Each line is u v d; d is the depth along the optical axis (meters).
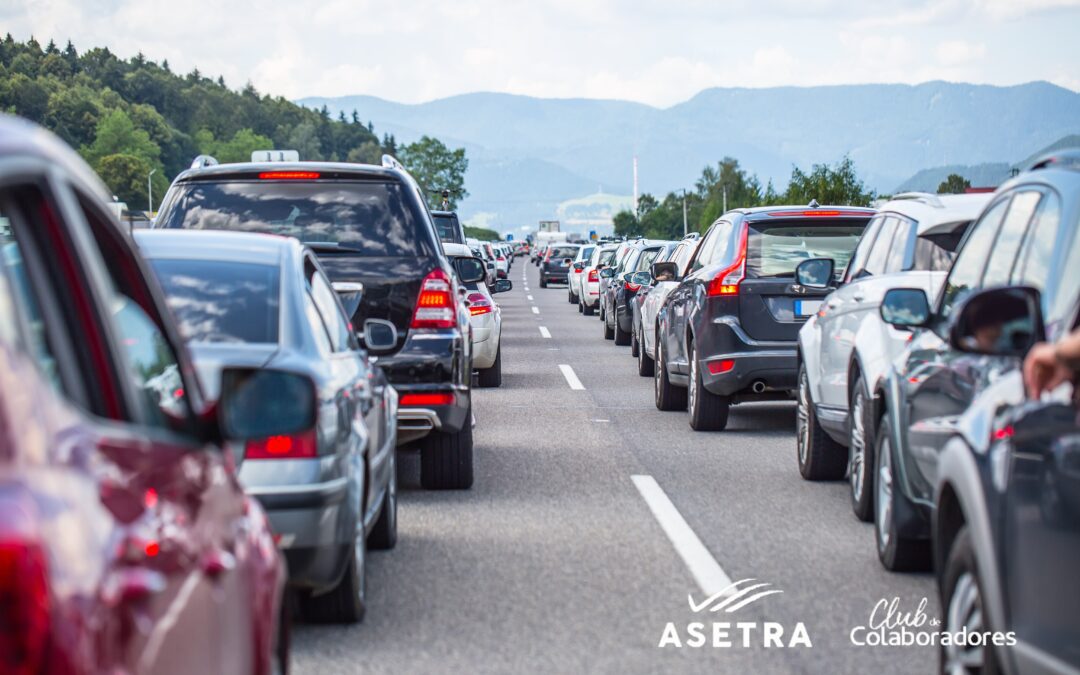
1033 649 7.25
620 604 12.20
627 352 45.97
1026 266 9.82
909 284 15.16
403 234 17.11
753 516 16.39
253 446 10.31
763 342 23.14
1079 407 6.84
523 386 33.78
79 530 3.89
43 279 4.97
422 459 18.05
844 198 175.38
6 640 3.49
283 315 11.32
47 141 5.07
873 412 14.72
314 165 17.44
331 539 10.52
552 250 120.88
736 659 10.51
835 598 12.43
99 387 5.11
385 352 16.53
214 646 5.25
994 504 7.84
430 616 11.80
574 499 17.56
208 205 17.30
